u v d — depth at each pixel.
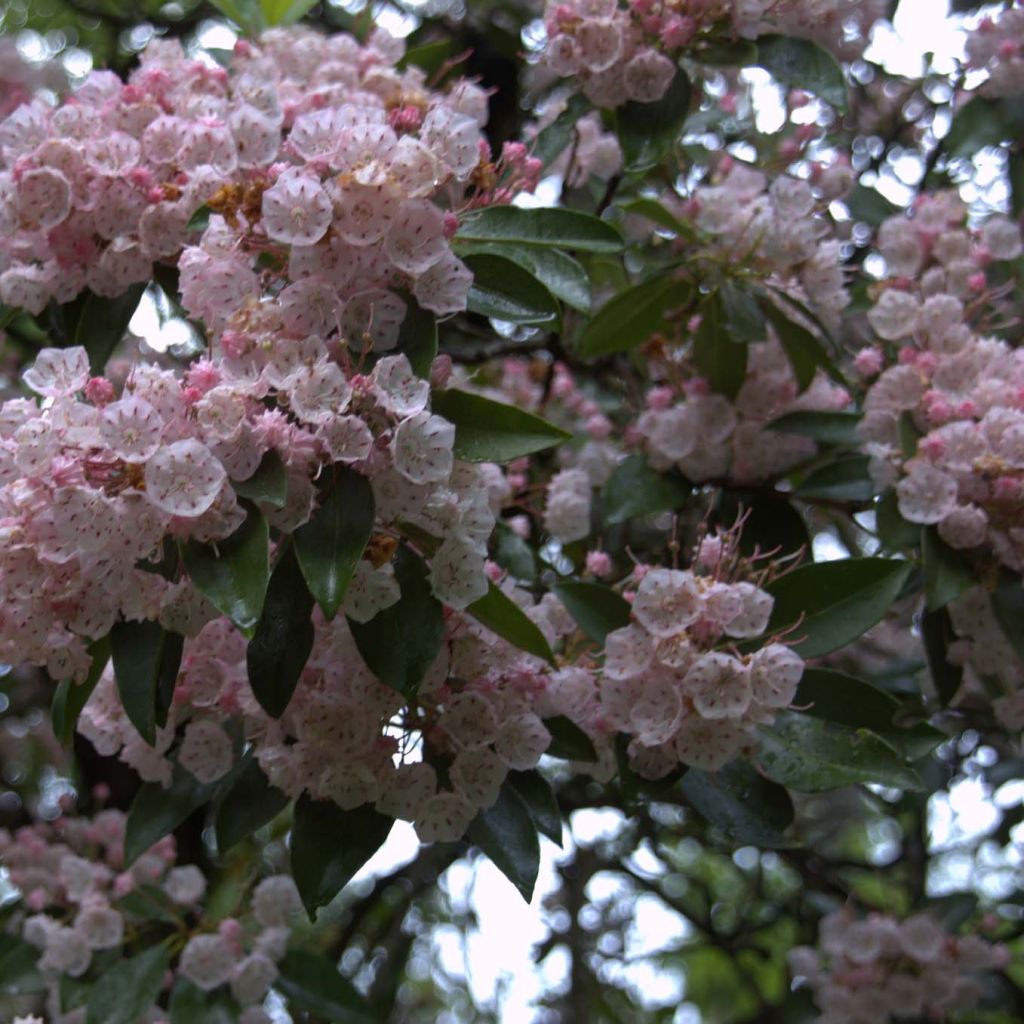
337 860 0.54
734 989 1.46
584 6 0.67
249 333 0.50
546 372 0.87
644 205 0.72
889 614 0.71
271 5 0.77
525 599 0.61
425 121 0.53
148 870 0.75
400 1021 1.39
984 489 0.63
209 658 0.56
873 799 0.91
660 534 0.84
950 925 0.84
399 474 0.50
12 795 0.99
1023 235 0.81
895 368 0.69
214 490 0.46
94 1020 0.69
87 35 1.02
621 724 0.56
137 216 0.58
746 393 0.75
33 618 0.49
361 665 0.53
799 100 0.81
